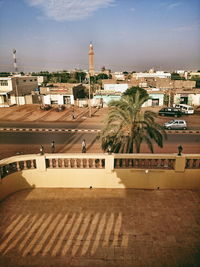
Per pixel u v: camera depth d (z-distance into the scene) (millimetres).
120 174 9055
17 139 24406
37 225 6980
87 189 9188
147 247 6062
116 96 43969
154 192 8945
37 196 8672
